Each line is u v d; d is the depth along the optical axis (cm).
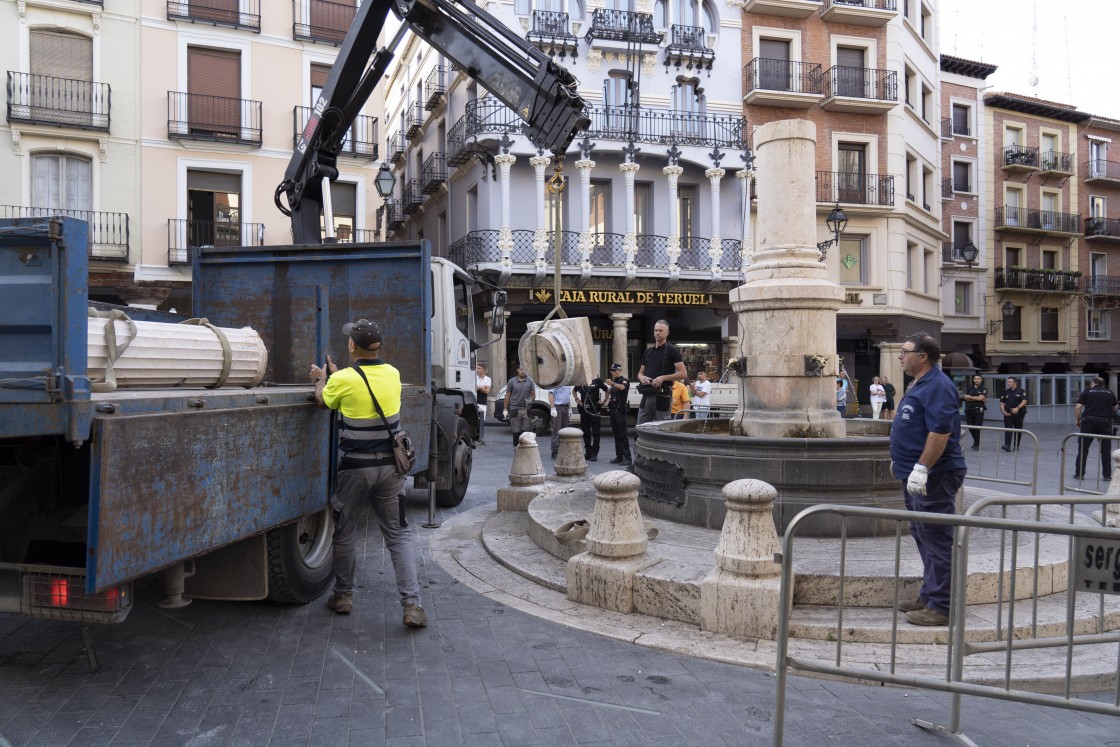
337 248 739
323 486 496
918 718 345
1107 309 3988
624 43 2491
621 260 2484
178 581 410
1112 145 4006
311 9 2391
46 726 331
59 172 2094
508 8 2394
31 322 305
